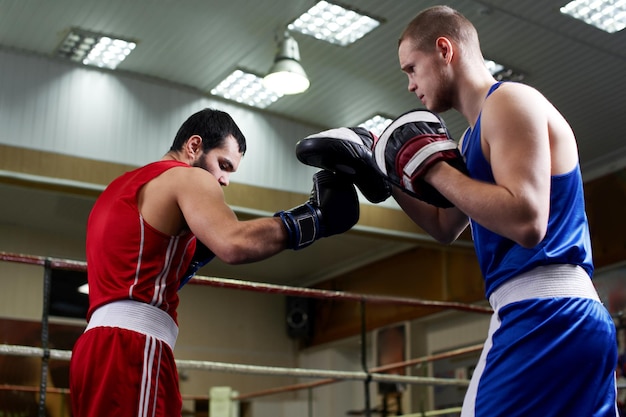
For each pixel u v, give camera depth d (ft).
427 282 31.76
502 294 4.65
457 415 29.66
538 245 4.55
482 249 4.85
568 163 4.69
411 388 31.55
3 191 26.76
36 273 30.40
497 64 21.72
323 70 22.31
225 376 34.42
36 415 29.12
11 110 20.34
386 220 25.96
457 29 5.01
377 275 33.99
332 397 34.58
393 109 24.45
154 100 22.48
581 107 23.85
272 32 20.48
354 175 5.37
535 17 19.47
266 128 24.49
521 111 4.46
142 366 5.06
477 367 4.71
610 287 25.58
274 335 36.40
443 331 31.58
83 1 18.97
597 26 19.86
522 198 4.20
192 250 5.54
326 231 5.29
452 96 5.07
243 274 36.09
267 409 34.76
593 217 26.68
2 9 19.27
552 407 4.32
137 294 5.18
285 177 24.36
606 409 4.42
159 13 19.54
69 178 20.66
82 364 5.13
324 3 19.12
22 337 29.55
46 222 29.96
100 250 5.37
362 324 12.94
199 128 5.84
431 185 4.57
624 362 23.48
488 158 4.65
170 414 5.19
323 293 12.09
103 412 4.94
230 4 19.19
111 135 21.52
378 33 20.34
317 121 25.32
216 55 21.57
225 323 35.17
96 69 21.83
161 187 5.29
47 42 20.70
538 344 4.39
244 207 23.30
